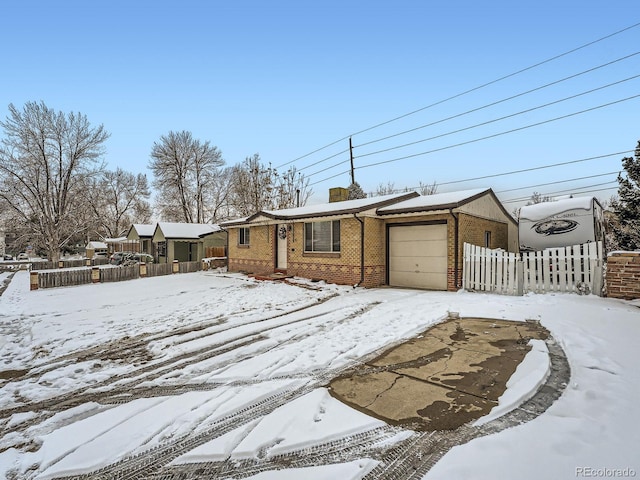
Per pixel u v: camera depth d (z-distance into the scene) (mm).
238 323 7488
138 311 9156
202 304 9875
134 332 7043
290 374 4457
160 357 5477
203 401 3816
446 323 6715
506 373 4129
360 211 11672
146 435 3166
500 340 5465
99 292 13031
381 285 12727
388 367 4547
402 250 12484
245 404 3676
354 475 2459
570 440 2637
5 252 55094
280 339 6098
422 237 11945
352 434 2990
